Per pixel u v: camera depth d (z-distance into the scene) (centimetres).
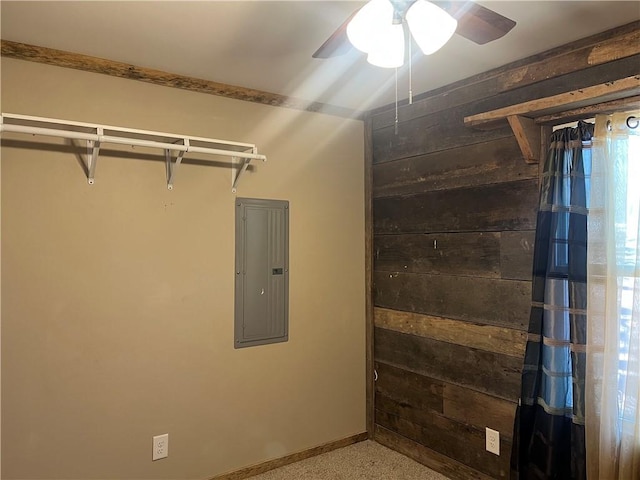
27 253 218
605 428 194
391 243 311
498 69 246
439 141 280
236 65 241
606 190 198
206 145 264
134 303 244
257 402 281
